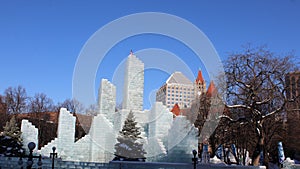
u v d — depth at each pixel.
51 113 55.78
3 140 27.58
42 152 27.77
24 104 54.81
